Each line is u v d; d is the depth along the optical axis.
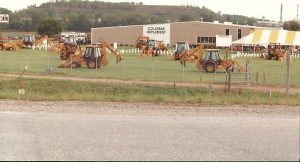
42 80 47.72
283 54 99.88
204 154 15.07
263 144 16.72
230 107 28.22
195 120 22.14
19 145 15.92
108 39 184.62
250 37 104.56
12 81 46.22
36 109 25.16
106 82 47.62
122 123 20.80
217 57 68.94
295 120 22.52
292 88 45.59
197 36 177.88
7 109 24.86
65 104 28.05
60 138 17.17
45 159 14.08
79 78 51.56
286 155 15.07
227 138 17.70
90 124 20.34
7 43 115.88
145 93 40.97
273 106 29.23
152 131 18.92
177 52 92.00
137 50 132.50
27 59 81.12
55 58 86.19
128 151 15.30
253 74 61.94
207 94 38.47
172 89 43.56
